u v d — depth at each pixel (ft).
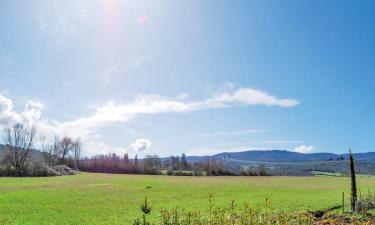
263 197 199.72
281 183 347.15
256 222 88.94
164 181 339.77
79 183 293.84
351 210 124.36
